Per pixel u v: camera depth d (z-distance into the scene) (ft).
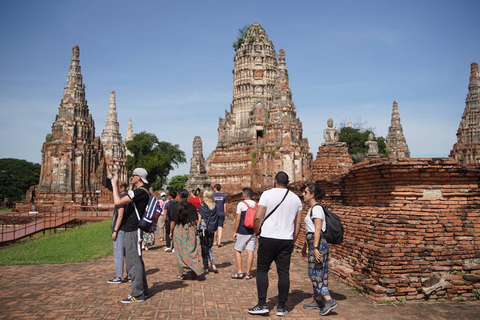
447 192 34.42
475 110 182.29
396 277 31.96
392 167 33.94
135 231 33.32
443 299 31.83
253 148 254.68
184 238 41.29
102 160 223.30
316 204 30.94
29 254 57.82
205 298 33.96
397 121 261.85
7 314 29.04
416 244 32.68
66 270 45.47
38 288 36.83
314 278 29.94
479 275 32.09
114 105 340.80
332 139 102.22
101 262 51.01
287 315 29.32
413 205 33.99
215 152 271.08
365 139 310.65
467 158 176.55
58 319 28.04
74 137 204.85
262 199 30.68
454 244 32.91
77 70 213.46
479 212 34.12
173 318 28.53
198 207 46.09
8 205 322.14
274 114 192.75
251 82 286.66
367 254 34.45
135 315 29.14
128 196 33.04
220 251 61.87
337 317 28.48
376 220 34.71
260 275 29.94
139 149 339.16
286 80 194.08
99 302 32.35
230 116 291.17
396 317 28.19
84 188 204.95
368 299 32.42
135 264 32.83
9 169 360.28
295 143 182.19
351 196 43.88
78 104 209.15
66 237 83.76
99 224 117.91
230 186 256.52
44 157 208.64
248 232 41.83
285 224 30.22
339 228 30.40
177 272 45.52
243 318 28.66
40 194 199.00
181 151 370.12
